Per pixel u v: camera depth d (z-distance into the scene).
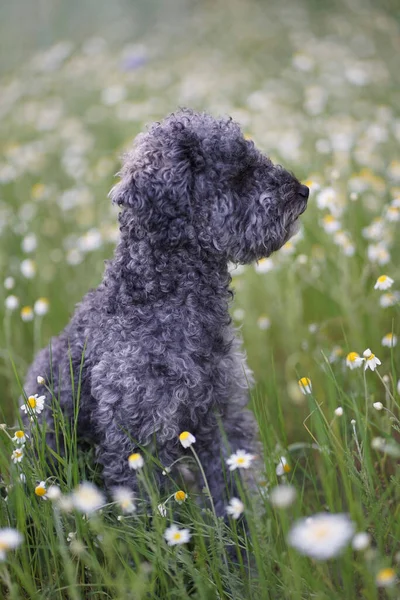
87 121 8.04
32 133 7.99
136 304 3.01
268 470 2.62
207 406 3.05
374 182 4.69
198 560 2.46
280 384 4.18
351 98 7.23
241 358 3.25
